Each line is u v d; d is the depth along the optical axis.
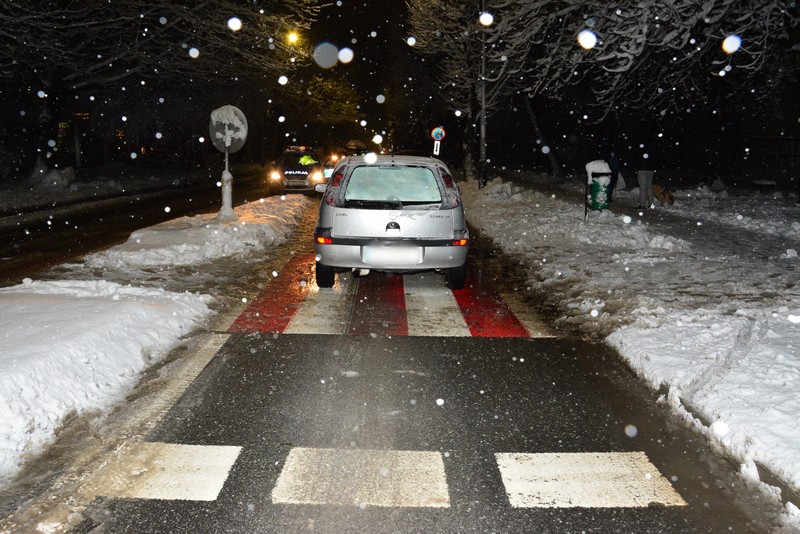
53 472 4.41
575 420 5.36
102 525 3.83
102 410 5.39
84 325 6.48
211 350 6.92
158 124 35.16
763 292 9.20
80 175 34.44
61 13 19.92
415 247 9.06
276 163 27.91
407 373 6.37
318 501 4.12
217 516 3.94
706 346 6.67
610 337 7.32
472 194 25.44
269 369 6.40
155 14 22.27
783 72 18.03
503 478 4.43
